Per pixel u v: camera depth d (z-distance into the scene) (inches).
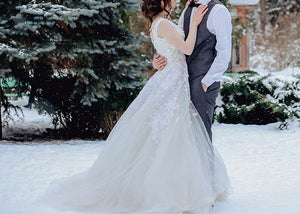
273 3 1064.8
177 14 496.4
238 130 344.2
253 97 389.4
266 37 1037.8
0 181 171.9
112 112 307.3
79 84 294.7
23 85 311.9
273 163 217.6
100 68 294.2
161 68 140.9
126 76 302.4
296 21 1035.9
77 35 291.0
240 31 731.4
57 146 270.2
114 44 290.8
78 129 319.3
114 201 132.5
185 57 143.6
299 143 282.7
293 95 381.1
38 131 342.0
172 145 128.1
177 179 125.0
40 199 139.9
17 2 274.2
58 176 181.0
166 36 137.0
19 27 261.9
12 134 327.3
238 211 131.9
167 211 123.0
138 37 308.0
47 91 312.2
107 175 137.3
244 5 762.2
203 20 136.3
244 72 622.5
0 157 226.8
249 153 248.2
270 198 148.6
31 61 288.2
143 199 128.5
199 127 134.0
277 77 396.8
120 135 139.3
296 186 167.5
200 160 129.9
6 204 138.3
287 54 983.6
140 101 142.7
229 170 199.2
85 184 139.1
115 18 300.0
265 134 323.0
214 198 130.6
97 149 258.2
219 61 133.6
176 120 130.8
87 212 129.2
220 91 398.0
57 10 264.4
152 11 143.0
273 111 357.1
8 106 327.0
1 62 269.0
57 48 276.1
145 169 130.1
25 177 179.3
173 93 135.4
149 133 134.0
